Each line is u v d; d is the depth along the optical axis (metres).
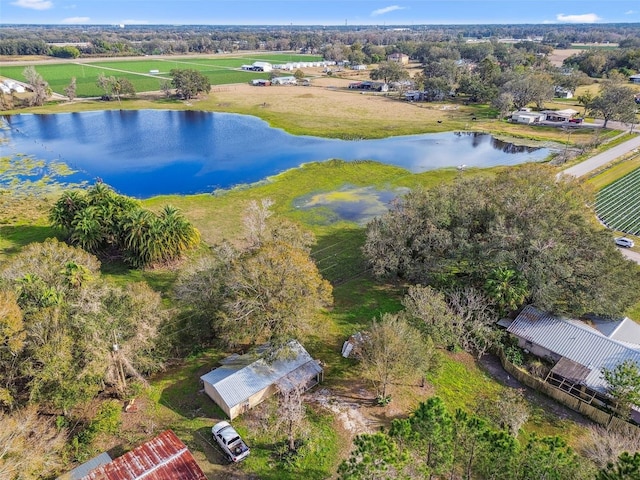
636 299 38.91
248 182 79.25
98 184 57.59
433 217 47.09
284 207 68.75
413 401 33.06
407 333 32.72
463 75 169.75
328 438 29.53
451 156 95.56
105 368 29.48
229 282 35.62
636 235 60.44
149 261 50.91
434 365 33.84
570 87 158.62
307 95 162.25
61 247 42.44
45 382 27.75
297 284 34.56
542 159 92.75
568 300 38.97
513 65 191.75
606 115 115.06
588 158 92.00
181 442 27.34
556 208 43.97
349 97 161.38
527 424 31.39
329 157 93.94
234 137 109.75
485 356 38.38
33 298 30.06
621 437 28.94
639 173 83.44
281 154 96.19
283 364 33.81
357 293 47.16
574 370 34.19
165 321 37.38
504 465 21.77
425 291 37.94
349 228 61.94
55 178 81.06
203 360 36.84
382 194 74.19
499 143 106.50
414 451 23.84
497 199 47.00
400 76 176.75
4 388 27.41
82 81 186.12
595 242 40.50
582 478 21.06
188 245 52.91
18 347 26.81
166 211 52.75
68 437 28.42
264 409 31.62
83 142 105.12
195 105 145.38
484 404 31.89
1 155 94.25
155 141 106.31
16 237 57.31
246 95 161.75
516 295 38.12
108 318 30.61
